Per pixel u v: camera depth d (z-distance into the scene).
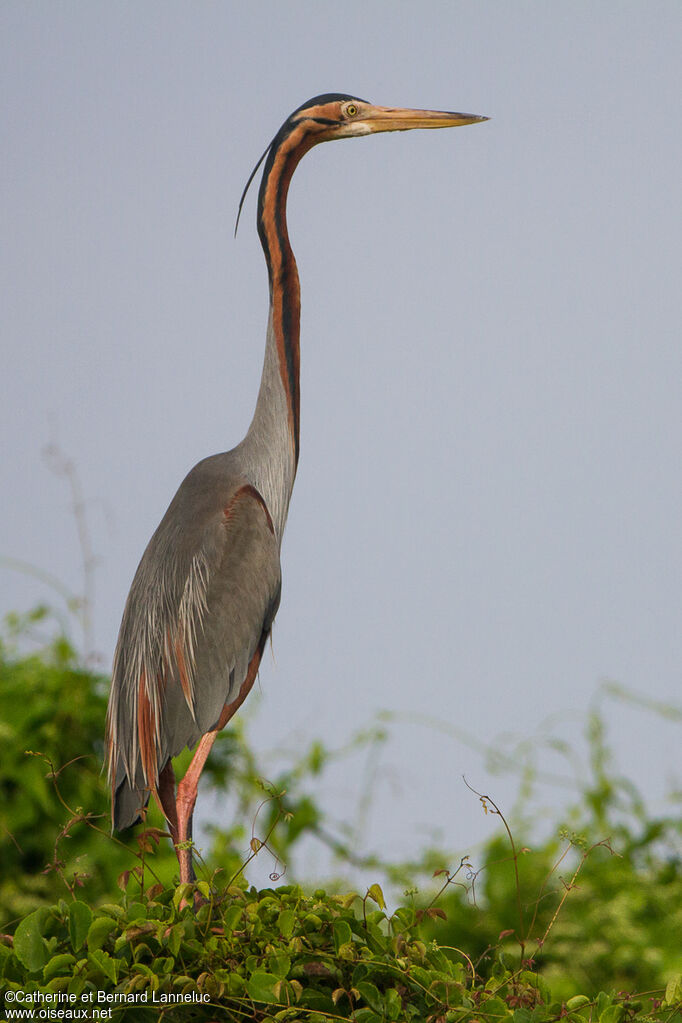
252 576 10.49
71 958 6.88
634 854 12.78
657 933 11.70
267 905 7.36
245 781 13.45
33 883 11.91
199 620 10.30
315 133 11.79
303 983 7.12
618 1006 7.12
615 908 11.76
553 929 11.63
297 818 13.07
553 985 11.03
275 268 11.42
